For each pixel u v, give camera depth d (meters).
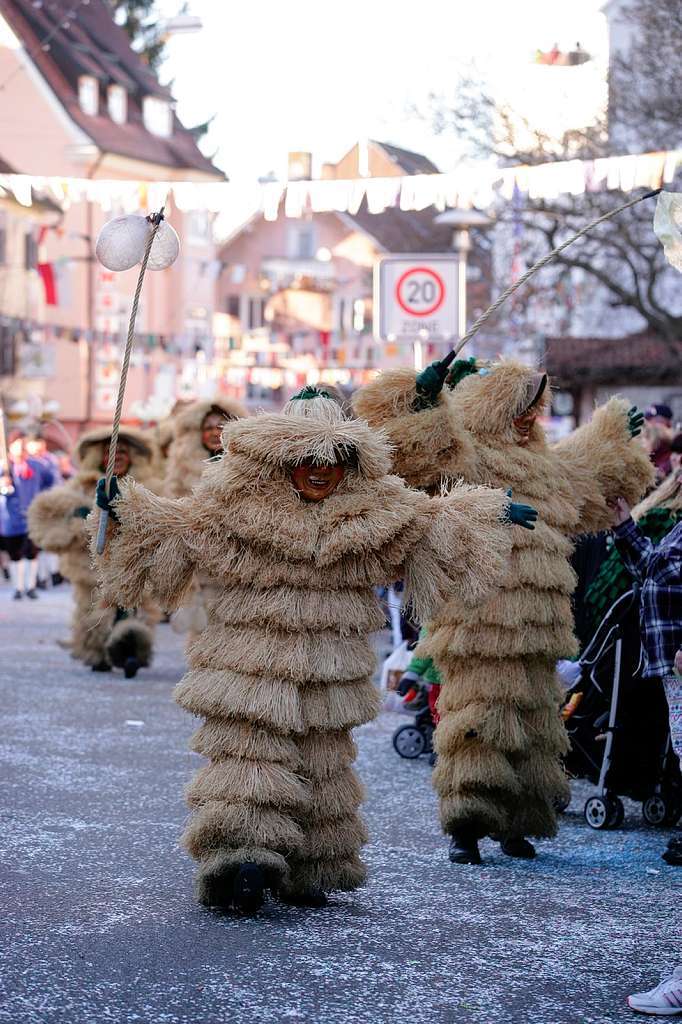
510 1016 5.00
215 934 5.83
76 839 7.43
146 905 6.23
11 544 21.92
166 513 6.07
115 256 5.95
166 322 51.16
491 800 7.23
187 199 9.85
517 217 26.61
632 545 6.52
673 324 28.41
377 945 5.77
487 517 6.16
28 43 46.22
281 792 5.99
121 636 13.58
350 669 6.11
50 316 43.03
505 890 6.73
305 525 6.05
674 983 5.09
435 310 14.33
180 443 13.36
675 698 6.00
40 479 22.05
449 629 7.28
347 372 35.22
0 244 39.31
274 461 6.02
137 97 51.06
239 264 57.53
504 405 7.45
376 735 11.16
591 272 28.12
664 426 11.41
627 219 26.77
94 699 12.24
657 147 24.73
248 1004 5.04
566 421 34.56
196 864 6.96
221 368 32.94
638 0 25.39
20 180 10.03
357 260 57.03
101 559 6.11
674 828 8.36
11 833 7.52
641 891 6.78
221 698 6.04
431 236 52.94
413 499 6.16
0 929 5.83
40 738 10.31
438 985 5.30
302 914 6.17
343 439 6.00
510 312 28.16
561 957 5.68
